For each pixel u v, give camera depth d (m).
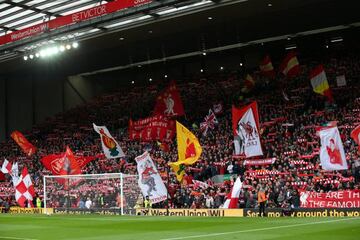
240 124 30.14
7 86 57.16
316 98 42.28
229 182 32.69
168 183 33.50
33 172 47.66
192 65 57.75
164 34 41.19
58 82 61.03
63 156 37.88
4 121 56.62
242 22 40.66
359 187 27.81
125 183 35.38
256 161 32.75
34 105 59.03
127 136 49.03
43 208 39.28
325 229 19.17
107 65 56.84
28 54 43.00
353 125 34.81
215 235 18.58
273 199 29.25
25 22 42.16
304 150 33.62
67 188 37.69
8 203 42.72
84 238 19.44
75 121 57.84
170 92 43.22
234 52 53.81
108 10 34.41
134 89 59.75
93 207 36.25
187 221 26.41
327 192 27.36
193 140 30.16
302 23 42.66
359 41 48.16
